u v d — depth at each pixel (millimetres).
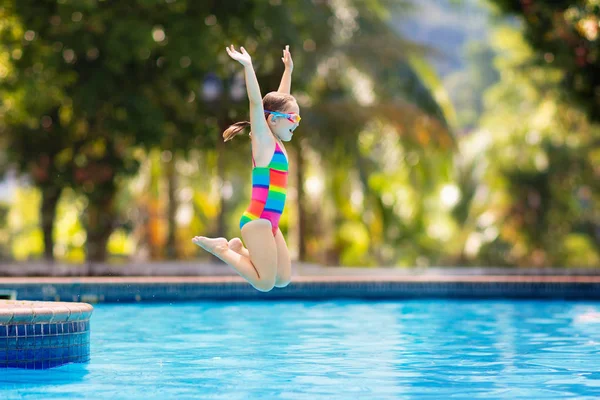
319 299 17688
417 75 34438
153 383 7762
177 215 37688
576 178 43969
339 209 36062
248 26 24938
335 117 31562
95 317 13961
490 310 15500
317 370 8555
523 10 23656
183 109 26328
